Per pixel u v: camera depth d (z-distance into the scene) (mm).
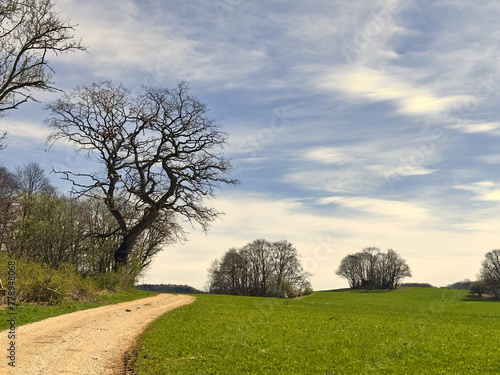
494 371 15352
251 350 17578
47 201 43500
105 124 44688
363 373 14570
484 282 91750
